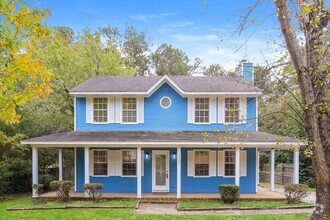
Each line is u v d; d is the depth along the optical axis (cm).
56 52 2345
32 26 585
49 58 2317
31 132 2072
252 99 1862
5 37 549
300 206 1455
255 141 1619
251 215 1260
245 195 1728
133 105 1898
